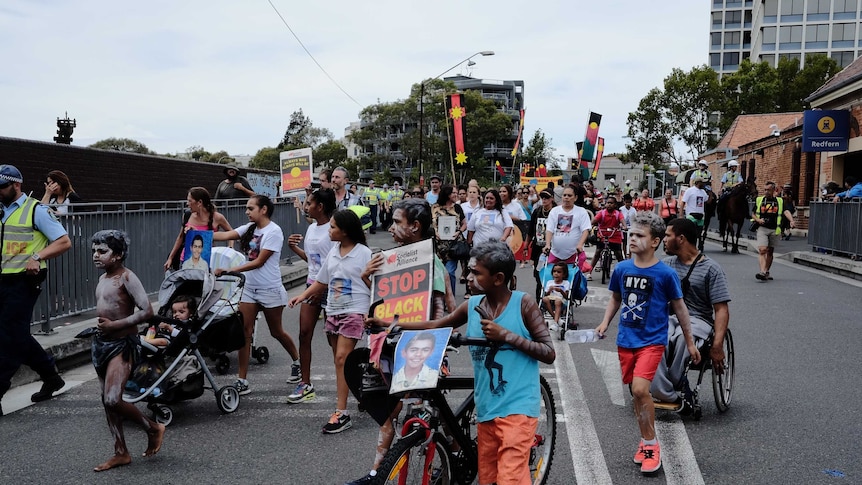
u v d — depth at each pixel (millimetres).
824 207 18422
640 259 5207
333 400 6734
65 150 15703
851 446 5316
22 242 6348
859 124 23609
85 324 8953
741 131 49125
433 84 75562
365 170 83938
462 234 10969
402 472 3488
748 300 12109
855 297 12438
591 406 6332
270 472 4930
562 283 9461
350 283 5809
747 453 5191
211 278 6277
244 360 6992
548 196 12523
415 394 3738
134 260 10438
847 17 79500
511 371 3750
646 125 63031
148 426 5199
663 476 4777
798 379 7180
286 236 16703
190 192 8328
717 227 31344
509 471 3596
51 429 5938
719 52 108312
